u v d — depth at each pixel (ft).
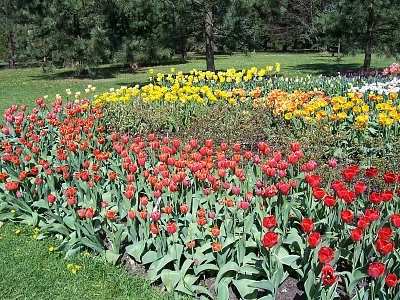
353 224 13.79
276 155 13.70
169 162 15.33
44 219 16.08
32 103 46.73
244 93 27.17
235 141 23.35
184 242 12.82
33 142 21.95
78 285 12.69
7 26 95.71
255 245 12.32
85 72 76.02
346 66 79.92
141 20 70.74
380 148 19.92
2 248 14.71
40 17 67.67
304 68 78.13
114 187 15.90
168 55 58.65
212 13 55.42
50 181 16.61
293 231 12.73
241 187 14.90
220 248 11.47
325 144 21.04
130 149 19.03
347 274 11.16
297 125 23.47
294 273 12.40
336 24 53.83
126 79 68.03
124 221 15.79
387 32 54.44
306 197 13.29
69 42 67.46
